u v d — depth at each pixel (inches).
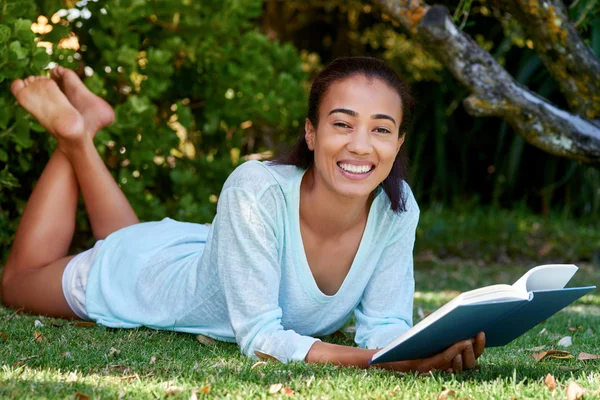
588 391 71.5
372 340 91.7
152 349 90.6
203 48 187.8
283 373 77.8
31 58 138.9
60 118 121.8
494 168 292.0
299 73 214.5
